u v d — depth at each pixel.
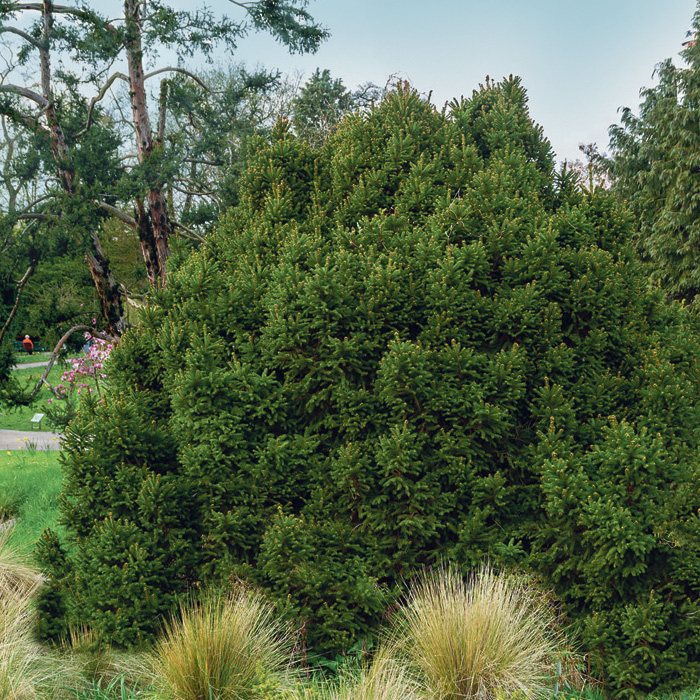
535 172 6.25
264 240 6.15
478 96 7.11
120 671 4.21
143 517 4.76
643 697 4.08
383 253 5.38
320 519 4.93
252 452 5.02
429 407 4.87
